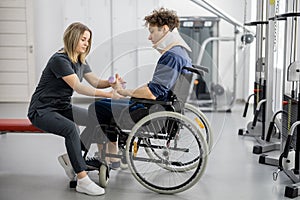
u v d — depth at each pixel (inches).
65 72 96.3
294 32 109.7
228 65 249.3
